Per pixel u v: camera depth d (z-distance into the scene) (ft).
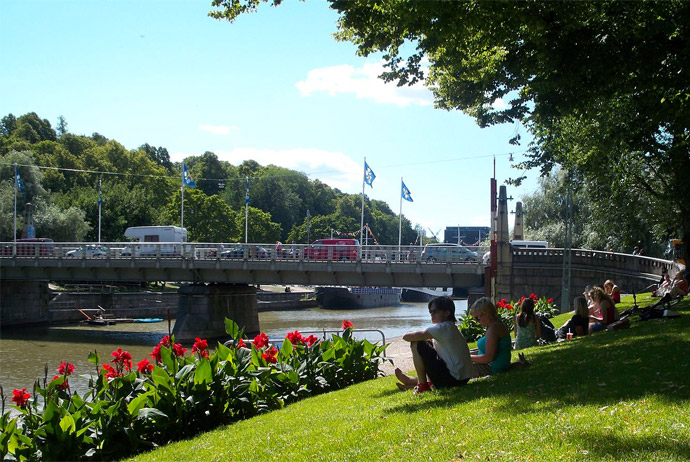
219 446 28.96
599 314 61.31
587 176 96.12
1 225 243.19
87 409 30.99
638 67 54.08
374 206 627.05
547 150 89.51
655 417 23.17
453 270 143.54
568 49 53.93
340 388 45.65
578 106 57.72
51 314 205.05
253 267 160.86
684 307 68.64
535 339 54.44
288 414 34.88
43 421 29.76
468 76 60.95
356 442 25.34
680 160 76.43
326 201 545.85
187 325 165.99
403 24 47.73
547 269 132.87
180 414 33.19
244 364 38.09
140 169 386.32
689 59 51.75
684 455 19.13
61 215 257.96
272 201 467.93
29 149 346.54
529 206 203.00
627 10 52.70
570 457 19.94
